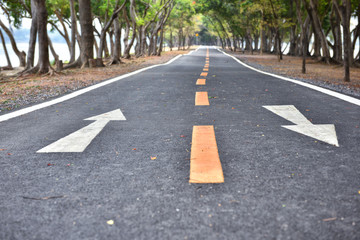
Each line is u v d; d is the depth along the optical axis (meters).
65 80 14.14
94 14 41.84
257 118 5.93
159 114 6.48
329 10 37.25
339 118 5.84
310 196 2.75
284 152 3.95
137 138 4.72
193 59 38.53
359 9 32.28
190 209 2.56
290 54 54.44
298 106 7.08
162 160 3.74
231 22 61.50
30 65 20.11
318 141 4.39
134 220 2.41
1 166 3.63
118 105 7.59
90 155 3.97
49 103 7.98
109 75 16.16
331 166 3.45
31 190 2.97
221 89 10.08
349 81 13.93
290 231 2.23
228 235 2.20
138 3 42.66
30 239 2.19
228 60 36.88
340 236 2.17
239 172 3.32
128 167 3.53
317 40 37.81
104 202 2.71
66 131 5.21
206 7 57.84
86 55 24.92
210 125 5.45
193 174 3.28
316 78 14.54
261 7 38.97
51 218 2.46
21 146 4.41
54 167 3.57
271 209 2.54
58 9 36.56
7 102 8.26
